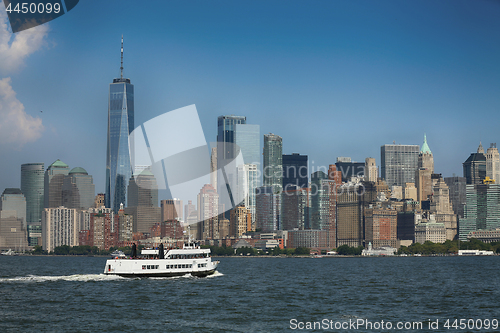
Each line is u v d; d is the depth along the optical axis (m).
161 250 190.75
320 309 140.50
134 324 119.31
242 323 121.44
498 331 115.62
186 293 162.00
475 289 190.12
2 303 144.25
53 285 178.12
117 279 188.88
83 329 114.50
